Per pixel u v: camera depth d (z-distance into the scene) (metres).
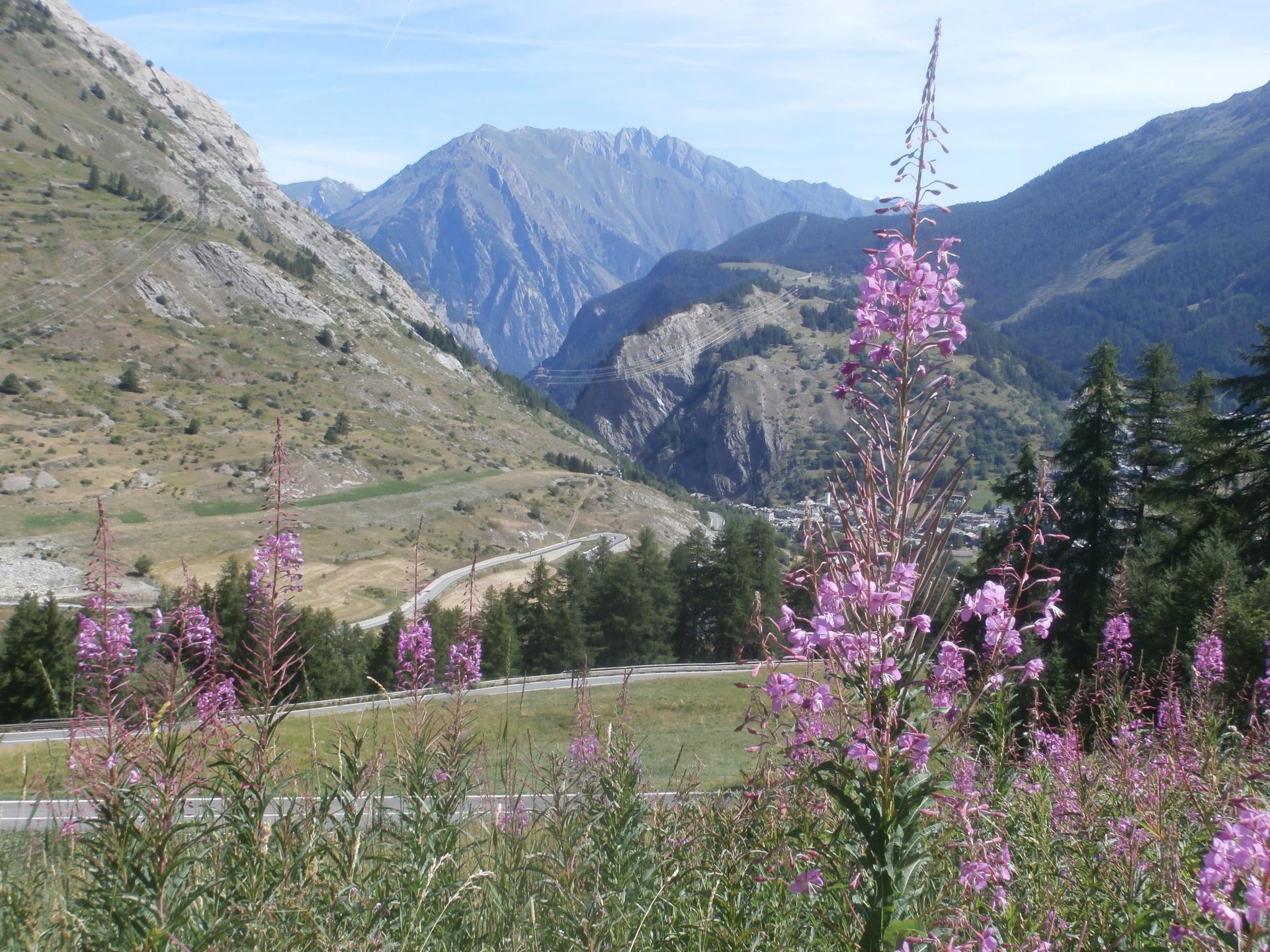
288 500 4.19
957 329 3.11
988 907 3.05
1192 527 26.08
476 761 5.10
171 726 3.48
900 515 3.07
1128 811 4.11
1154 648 11.58
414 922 3.37
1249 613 10.35
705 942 3.56
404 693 5.95
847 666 3.01
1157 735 5.16
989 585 3.26
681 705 29.89
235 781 3.52
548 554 120.06
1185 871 3.33
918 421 3.18
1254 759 4.77
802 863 3.25
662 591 61.97
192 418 150.38
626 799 4.37
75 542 92.75
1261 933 2.12
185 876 3.37
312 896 3.34
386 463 154.25
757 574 62.53
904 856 2.86
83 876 3.64
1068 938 3.23
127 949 2.84
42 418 136.75
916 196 3.26
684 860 4.12
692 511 179.38
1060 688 7.96
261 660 3.94
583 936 3.38
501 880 4.20
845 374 3.25
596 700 25.19
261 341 199.50
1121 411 29.70
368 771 3.99
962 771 3.66
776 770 3.93
